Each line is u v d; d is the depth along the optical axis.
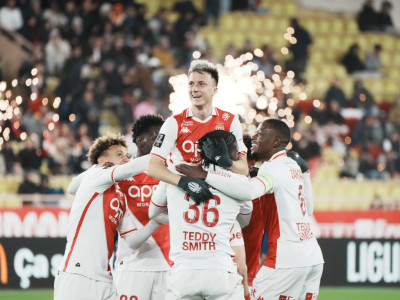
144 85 45.19
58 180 37.97
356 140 45.31
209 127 14.71
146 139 16.89
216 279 13.91
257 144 16.92
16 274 29.64
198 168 14.16
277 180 16.25
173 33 48.62
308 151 42.75
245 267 15.98
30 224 29.88
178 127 14.62
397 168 44.19
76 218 15.56
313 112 46.12
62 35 47.50
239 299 14.37
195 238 14.02
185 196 14.14
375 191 42.31
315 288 16.77
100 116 43.91
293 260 16.16
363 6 56.25
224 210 14.16
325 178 43.50
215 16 53.19
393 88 53.28
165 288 16.91
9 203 36.78
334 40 55.94
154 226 15.85
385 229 32.16
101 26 47.81
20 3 47.41
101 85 44.25
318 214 31.80
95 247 15.45
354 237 31.91
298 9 56.78
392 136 45.72
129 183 16.64
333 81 47.31
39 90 43.34
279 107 44.69
